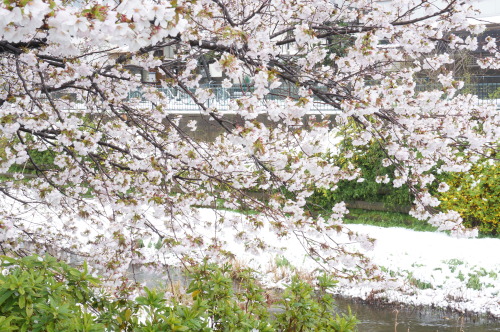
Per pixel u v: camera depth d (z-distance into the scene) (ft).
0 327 7.43
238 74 10.24
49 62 13.99
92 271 16.81
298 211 14.11
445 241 39.60
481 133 15.51
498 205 38.45
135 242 16.43
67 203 17.87
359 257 14.30
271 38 14.90
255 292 12.88
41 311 8.48
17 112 13.06
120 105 16.46
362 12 15.90
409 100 14.37
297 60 15.64
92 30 6.97
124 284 14.48
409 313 28.25
